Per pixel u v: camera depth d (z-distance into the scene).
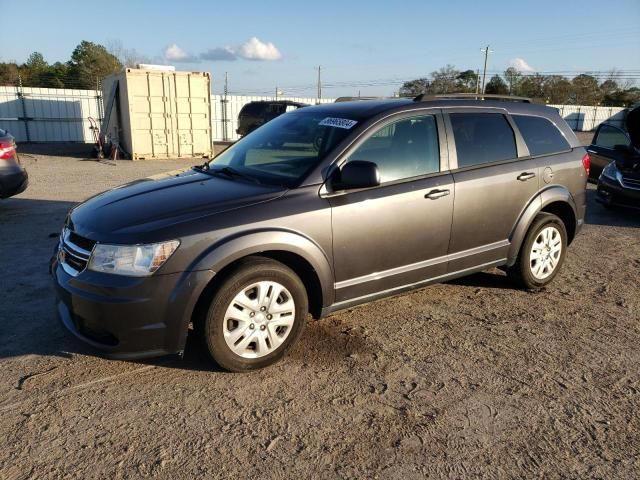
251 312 3.39
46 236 6.71
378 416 3.03
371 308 4.58
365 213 3.73
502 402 3.19
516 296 4.95
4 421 2.91
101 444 2.75
